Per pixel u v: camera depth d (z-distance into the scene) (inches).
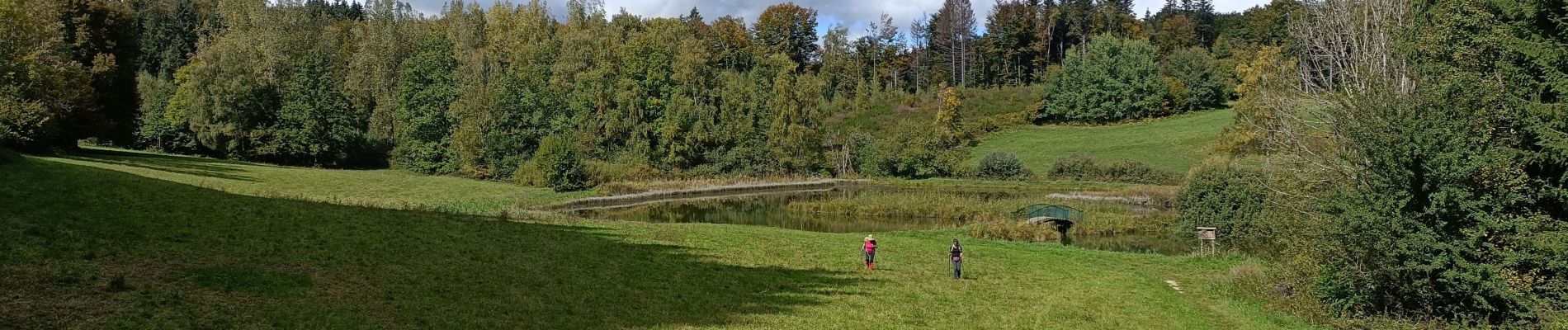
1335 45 1243.2
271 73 3102.9
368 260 803.4
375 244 896.3
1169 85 4439.0
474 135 2977.4
